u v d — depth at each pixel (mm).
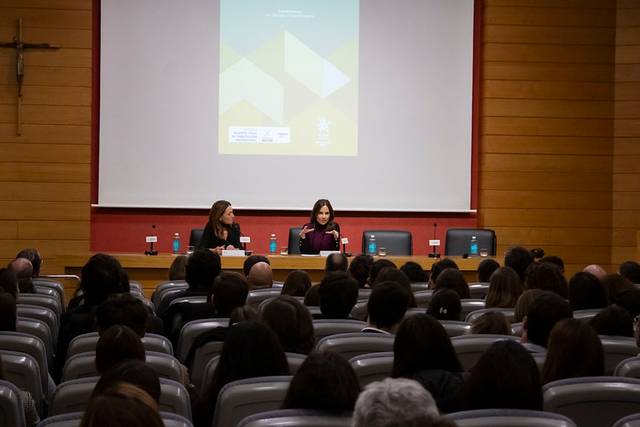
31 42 10914
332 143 11484
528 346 4078
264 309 4070
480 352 3980
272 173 11430
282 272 9297
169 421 2594
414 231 11750
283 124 11422
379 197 11562
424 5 11531
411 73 11547
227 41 11305
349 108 11484
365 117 11523
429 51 11562
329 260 6977
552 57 11750
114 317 4109
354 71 11484
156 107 11219
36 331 4742
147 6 11164
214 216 9586
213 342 4270
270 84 11383
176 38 11219
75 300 5883
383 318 4488
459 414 2543
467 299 5734
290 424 2555
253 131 11383
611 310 4457
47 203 11023
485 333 4320
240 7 11312
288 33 11406
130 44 11156
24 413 3102
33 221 11008
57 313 5715
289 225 11562
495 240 10367
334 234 9820
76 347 4258
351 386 2660
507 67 11695
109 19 11117
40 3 10930
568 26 11781
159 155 11234
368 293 5984
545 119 11758
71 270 9578
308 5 11414
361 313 5559
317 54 11438
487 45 11664
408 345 3311
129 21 11141
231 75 11320
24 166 10977
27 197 11000
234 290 5008
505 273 5598
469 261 9602
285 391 3107
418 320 3340
